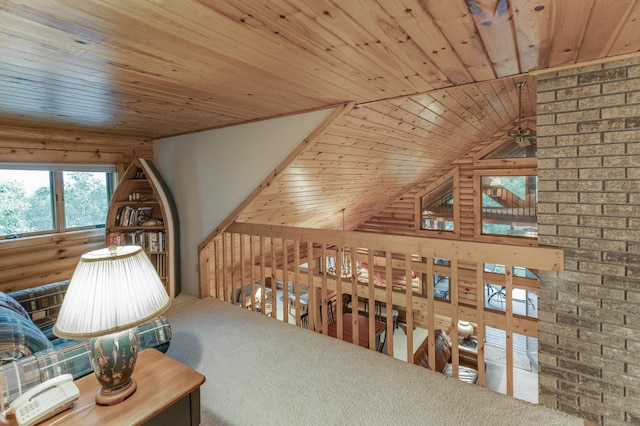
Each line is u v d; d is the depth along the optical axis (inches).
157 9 45.4
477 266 84.3
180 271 156.3
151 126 131.4
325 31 54.2
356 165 150.1
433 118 132.4
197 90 84.0
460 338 261.9
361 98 96.7
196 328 117.2
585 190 78.0
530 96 149.3
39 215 135.5
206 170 141.7
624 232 74.2
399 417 72.6
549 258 78.6
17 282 128.1
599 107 75.5
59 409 50.1
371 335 102.3
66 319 49.9
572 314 80.4
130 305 51.7
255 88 83.8
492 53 66.6
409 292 93.7
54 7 43.9
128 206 152.9
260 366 93.3
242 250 136.6
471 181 232.5
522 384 214.8
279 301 258.2
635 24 54.4
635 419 74.0
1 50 57.4
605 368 77.0
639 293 73.0
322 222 219.0
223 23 50.2
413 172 211.5
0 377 54.9
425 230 257.4
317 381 86.1
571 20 52.7
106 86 78.4
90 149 143.2
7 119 112.4
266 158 121.8
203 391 82.8
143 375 60.4
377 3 46.1
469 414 73.2
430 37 57.8
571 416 72.2
